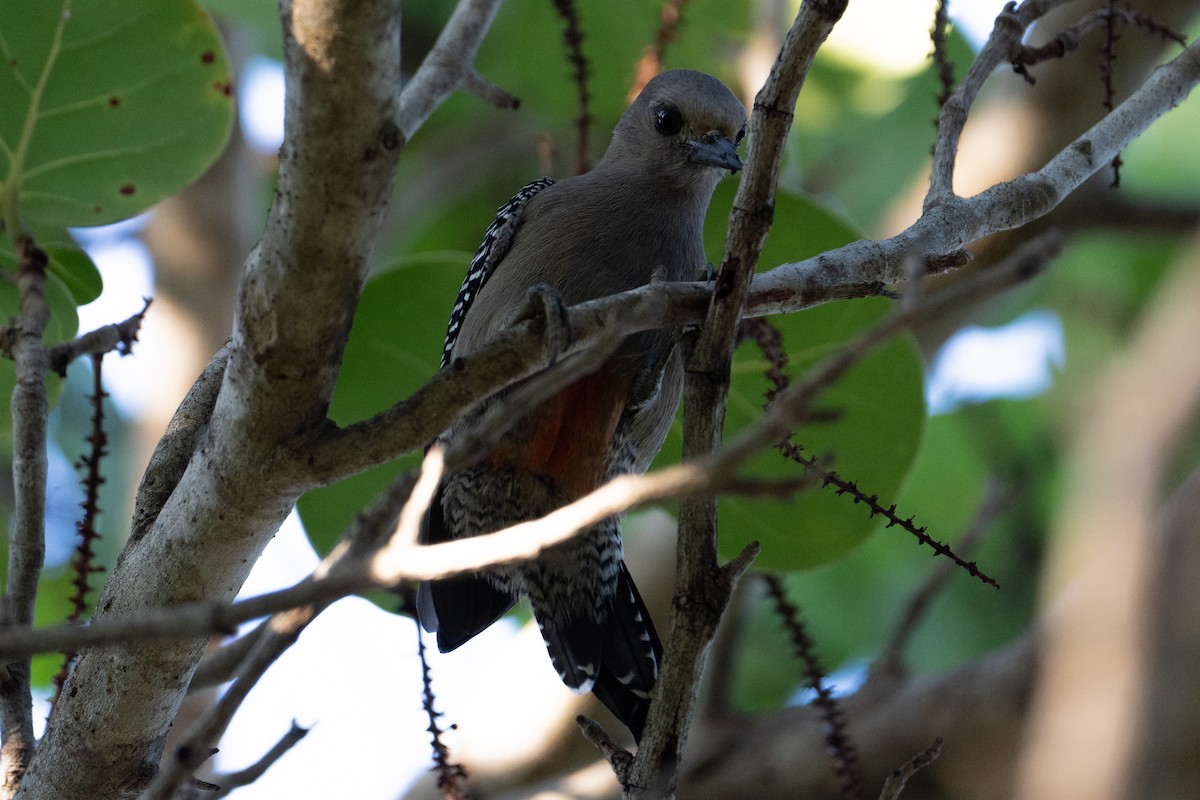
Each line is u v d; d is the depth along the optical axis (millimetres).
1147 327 12164
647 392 8969
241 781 6957
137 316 8000
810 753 11477
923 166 15828
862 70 16516
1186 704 9656
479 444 5004
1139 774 9648
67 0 8281
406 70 17438
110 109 8609
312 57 5273
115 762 6922
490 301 9812
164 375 14180
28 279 7852
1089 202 15766
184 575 6562
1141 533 10406
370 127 5422
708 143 10266
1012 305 17375
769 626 16188
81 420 15625
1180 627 9883
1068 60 14094
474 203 18078
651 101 10570
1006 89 14852
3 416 9383
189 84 8648
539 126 17062
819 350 9656
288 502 6367
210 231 14445
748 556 6164
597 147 15117
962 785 11234
